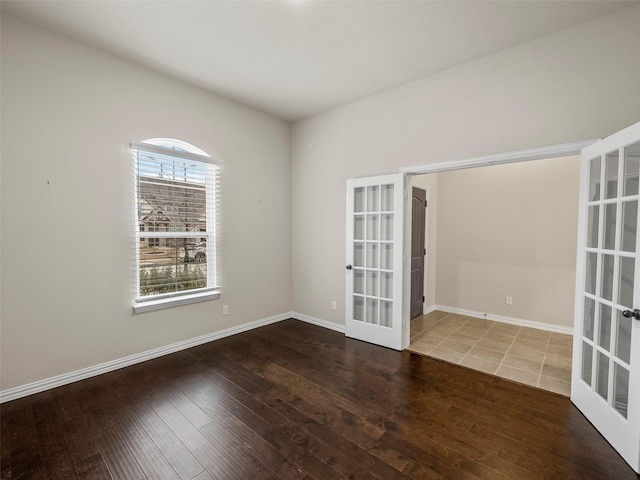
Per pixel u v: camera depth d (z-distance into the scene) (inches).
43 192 92.4
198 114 128.9
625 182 70.1
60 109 94.6
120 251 108.7
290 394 93.4
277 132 163.0
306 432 75.7
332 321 155.3
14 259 88.2
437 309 190.9
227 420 80.4
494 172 168.2
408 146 123.6
